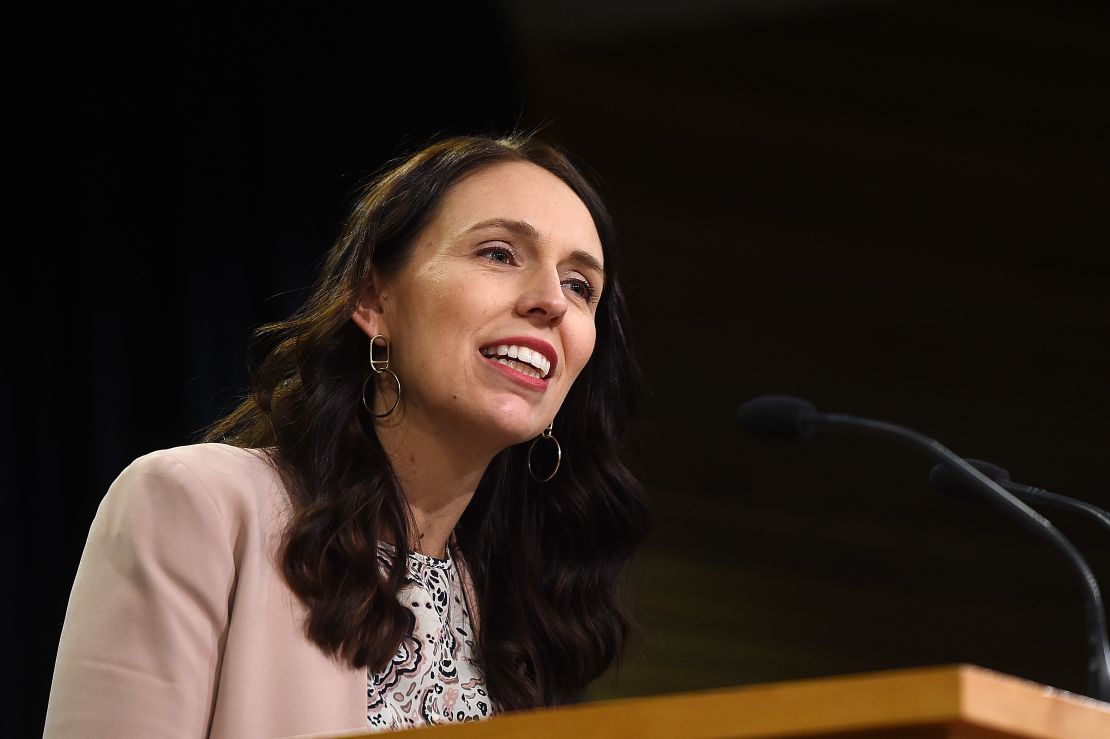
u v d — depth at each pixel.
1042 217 20.84
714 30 20.11
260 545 5.93
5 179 14.10
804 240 20.45
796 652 20.00
